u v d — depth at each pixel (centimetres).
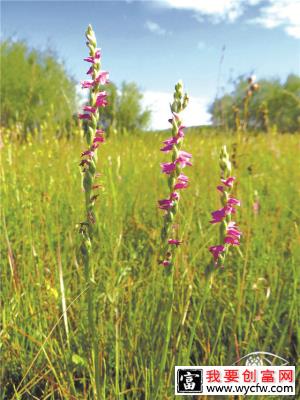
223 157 162
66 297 273
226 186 163
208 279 173
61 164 470
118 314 264
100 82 170
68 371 224
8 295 275
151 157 579
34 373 242
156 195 422
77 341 256
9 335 256
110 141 608
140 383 240
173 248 174
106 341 255
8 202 394
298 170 537
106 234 342
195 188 434
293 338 278
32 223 354
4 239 336
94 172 172
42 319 264
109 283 281
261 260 319
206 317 281
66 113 561
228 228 166
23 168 471
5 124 652
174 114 164
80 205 388
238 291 274
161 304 244
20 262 315
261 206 418
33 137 575
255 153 591
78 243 349
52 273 273
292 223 384
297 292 297
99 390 186
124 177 469
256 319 255
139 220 396
